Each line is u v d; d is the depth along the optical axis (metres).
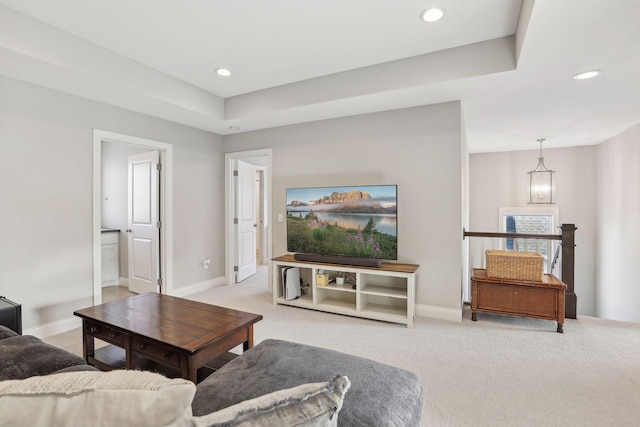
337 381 0.69
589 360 2.37
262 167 5.78
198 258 4.41
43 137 2.81
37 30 2.26
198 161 4.38
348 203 3.48
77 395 0.59
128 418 0.56
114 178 4.75
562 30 1.94
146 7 2.12
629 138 4.28
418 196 3.37
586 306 5.59
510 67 2.47
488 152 6.25
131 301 2.39
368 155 3.62
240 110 3.76
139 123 3.59
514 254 3.19
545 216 5.87
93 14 2.20
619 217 4.61
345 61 2.91
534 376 2.15
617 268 4.66
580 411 1.79
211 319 2.02
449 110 3.21
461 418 1.74
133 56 2.81
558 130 4.42
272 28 2.37
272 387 1.14
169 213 4.00
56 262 2.91
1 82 2.57
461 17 2.23
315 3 2.08
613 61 2.34
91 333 2.13
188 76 3.24
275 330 2.98
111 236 4.63
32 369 1.26
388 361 2.38
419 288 3.37
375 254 3.35
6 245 2.62
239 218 4.93
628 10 1.74
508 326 3.04
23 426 0.56
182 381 0.62
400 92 2.94
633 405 1.84
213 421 0.58
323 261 3.52
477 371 2.22
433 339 2.76
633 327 3.00
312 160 3.96
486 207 6.29
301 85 3.35
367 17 2.23
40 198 2.80
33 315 2.77
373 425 0.97
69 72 2.50
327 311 3.49
